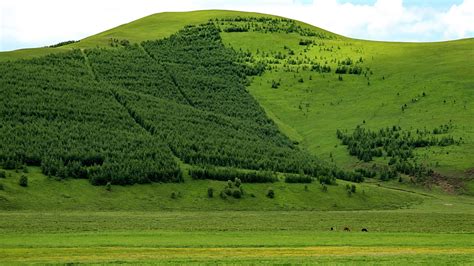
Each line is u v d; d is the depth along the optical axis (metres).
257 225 136.88
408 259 80.56
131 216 156.00
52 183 186.12
